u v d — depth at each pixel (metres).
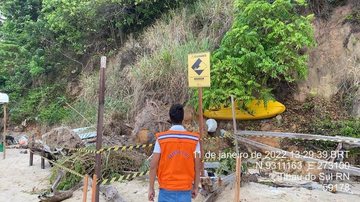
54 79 14.85
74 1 12.05
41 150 8.80
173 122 3.88
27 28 14.62
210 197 5.45
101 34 13.28
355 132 7.52
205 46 9.50
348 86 8.48
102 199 5.81
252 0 8.59
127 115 9.70
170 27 10.84
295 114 8.55
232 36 8.31
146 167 6.96
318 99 8.69
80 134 8.82
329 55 9.08
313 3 9.82
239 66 8.09
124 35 12.51
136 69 10.17
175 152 3.71
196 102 8.41
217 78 8.05
